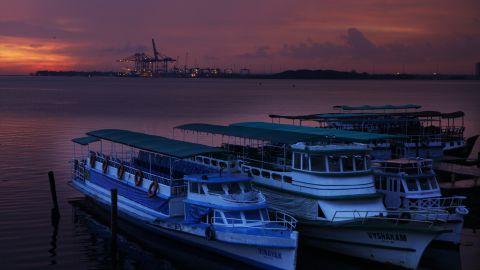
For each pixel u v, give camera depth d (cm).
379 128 7238
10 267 3500
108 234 4231
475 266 3584
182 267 3606
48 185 5806
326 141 4303
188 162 4688
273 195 4250
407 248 3444
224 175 3912
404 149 6322
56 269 3494
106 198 4800
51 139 9319
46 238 4091
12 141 9044
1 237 4075
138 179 4403
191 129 5500
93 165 5222
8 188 5638
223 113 15088
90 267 3553
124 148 8162
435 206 4069
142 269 3553
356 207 3875
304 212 3975
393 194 4194
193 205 3809
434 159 6456
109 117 13650
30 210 4834
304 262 3684
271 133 4694
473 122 12300
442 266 3584
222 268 3612
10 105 17825
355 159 3959
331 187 3862
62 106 17575
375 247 3581
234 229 3538
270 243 3334
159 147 4309
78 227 4381
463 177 5741
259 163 4797
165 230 3947
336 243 3781
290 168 4303
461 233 4256
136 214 4294
